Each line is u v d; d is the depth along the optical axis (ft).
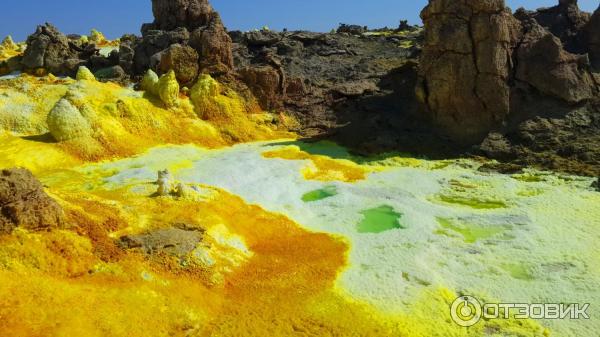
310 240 73.61
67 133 104.47
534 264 65.00
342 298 57.82
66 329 45.06
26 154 97.40
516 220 78.13
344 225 79.25
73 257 55.88
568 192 87.81
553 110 115.03
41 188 59.06
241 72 146.30
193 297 55.57
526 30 124.67
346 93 150.51
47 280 51.19
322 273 63.62
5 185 54.90
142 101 125.90
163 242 61.93
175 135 122.62
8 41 213.87
